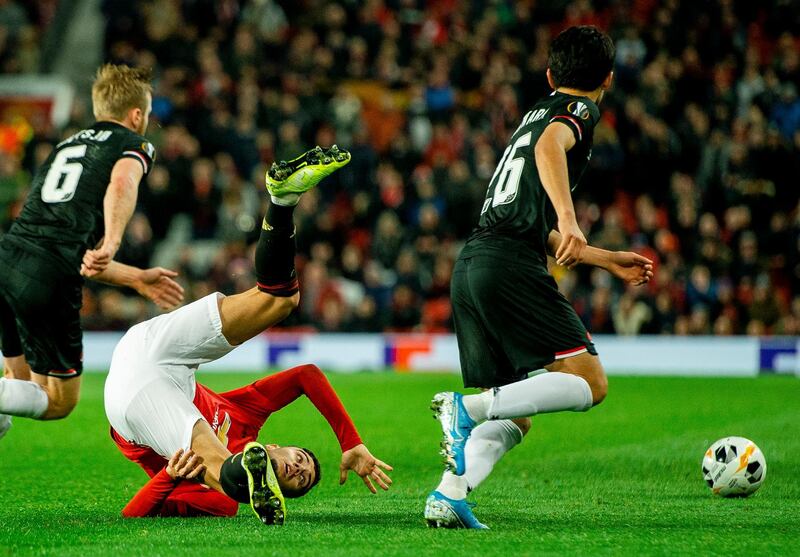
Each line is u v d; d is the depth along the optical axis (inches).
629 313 1667.1
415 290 1724.9
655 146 1963.6
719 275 1745.8
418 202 1887.3
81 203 585.3
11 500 621.3
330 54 2138.3
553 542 473.7
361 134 1941.4
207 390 589.3
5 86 2185.0
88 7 2466.8
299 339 1702.8
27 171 1910.7
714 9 2198.6
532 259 527.5
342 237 1881.2
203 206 1875.0
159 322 572.7
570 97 550.0
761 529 513.7
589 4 2266.2
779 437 888.9
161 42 2102.6
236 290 1699.1
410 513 572.4
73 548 459.8
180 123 1963.6
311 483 558.6
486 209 548.1
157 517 550.0
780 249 1828.2
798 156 1929.1
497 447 538.3
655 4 2252.7
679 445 860.0
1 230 1870.1
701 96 2096.5
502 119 2032.5
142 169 594.9
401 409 1160.8
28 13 2357.3
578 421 1041.5
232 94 2036.2
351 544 467.8
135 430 560.4
